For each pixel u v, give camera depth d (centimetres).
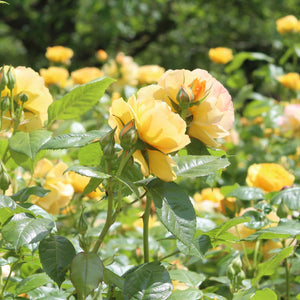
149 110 88
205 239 102
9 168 115
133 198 154
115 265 107
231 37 686
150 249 135
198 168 94
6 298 100
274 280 126
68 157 150
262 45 657
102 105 180
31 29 582
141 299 92
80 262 88
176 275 108
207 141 97
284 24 277
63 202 126
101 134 95
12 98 103
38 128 109
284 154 219
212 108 95
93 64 591
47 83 198
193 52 691
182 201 91
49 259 92
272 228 103
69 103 108
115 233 155
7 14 582
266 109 259
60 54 240
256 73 297
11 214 94
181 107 94
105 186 92
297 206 116
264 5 648
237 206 133
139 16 615
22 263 110
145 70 216
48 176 126
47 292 102
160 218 89
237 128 267
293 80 259
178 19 643
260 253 126
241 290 112
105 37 607
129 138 88
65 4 575
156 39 664
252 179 134
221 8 662
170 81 95
